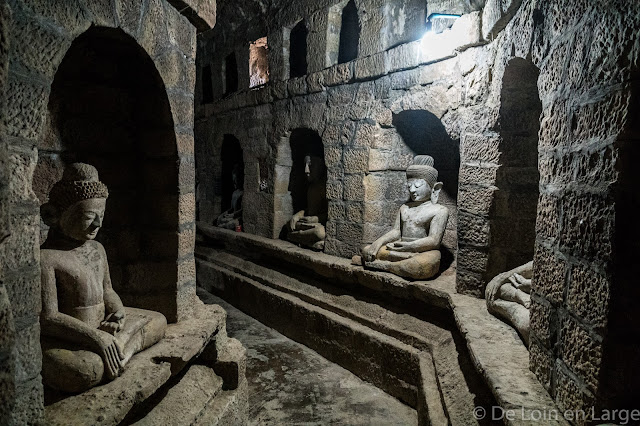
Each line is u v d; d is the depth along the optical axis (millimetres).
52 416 1436
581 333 1318
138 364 1800
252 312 4781
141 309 2080
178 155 2219
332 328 3639
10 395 941
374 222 3885
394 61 3510
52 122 2084
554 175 1572
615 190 1163
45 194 2105
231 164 6629
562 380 1437
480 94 2770
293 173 5148
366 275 3506
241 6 5449
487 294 2535
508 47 2287
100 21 1567
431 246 3332
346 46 4402
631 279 1167
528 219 2721
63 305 1727
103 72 2150
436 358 2725
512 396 1543
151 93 2162
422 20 3508
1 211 919
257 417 2795
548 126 1650
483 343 2078
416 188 3502
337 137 4117
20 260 1193
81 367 1549
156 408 1879
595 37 1276
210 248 6105
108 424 1455
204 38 6461
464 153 2910
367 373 3307
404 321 3260
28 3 1200
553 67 1617
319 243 4371
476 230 2852
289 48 4914
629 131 1134
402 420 2795
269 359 3701
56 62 1310
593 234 1264
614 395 1195
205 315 2426
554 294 1530
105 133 2223
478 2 2979
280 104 4859
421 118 3820
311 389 3188
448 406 2139
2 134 924
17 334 1186
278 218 5055
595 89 1273
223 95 6125
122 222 2283
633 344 1176
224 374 2361
